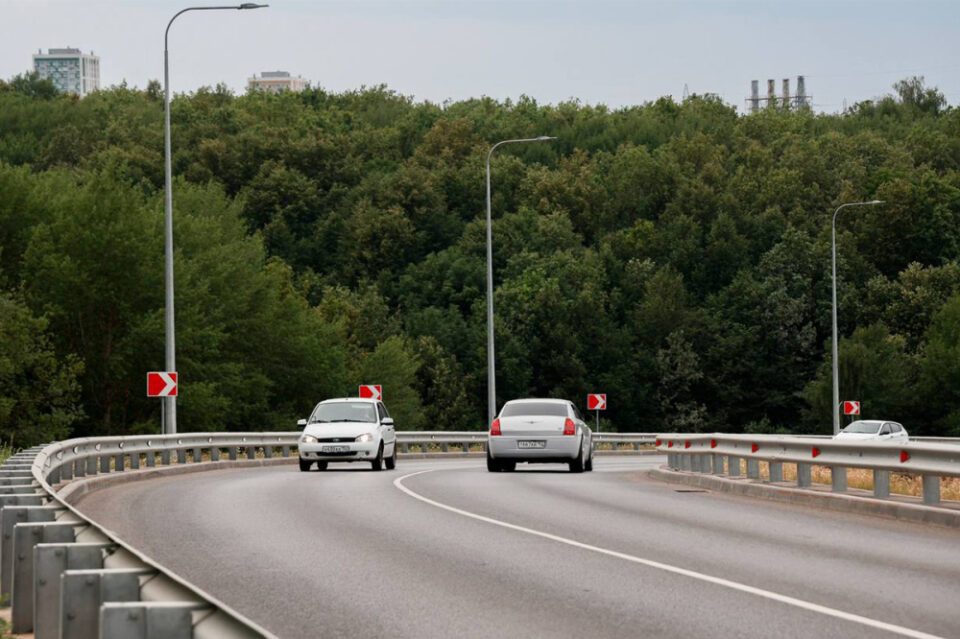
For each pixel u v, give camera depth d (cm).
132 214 11988
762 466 5725
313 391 14500
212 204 16012
